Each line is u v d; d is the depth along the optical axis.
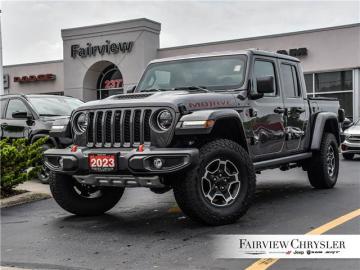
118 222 6.88
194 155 5.81
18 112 10.81
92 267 4.91
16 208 8.20
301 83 8.53
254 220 6.55
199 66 7.52
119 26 27.83
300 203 7.73
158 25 28.06
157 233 6.11
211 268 4.71
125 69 27.84
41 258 5.30
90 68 29.11
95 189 7.28
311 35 24.06
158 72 7.81
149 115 6.12
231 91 7.01
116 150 6.25
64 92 30.02
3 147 9.46
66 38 29.64
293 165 8.84
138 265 4.89
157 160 5.85
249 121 6.93
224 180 6.29
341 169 12.63
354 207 7.28
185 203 5.98
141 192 9.41
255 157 7.11
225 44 25.92
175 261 4.96
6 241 6.06
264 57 7.62
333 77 23.91
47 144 10.40
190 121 5.91
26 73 32.19
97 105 6.52
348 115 23.61
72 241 5.93
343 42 23.41
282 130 7.72
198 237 5.80
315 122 8.67
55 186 7.04
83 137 6.62
